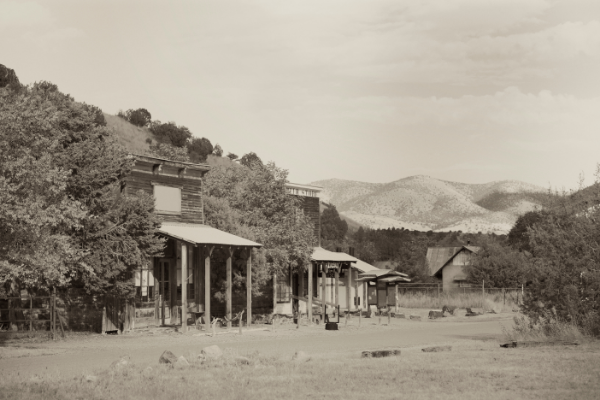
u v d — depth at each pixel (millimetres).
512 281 69312
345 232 134500
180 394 13039
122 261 29688
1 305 29891
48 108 25531
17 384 14359
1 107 24828
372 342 26641
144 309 32438
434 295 63625
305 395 12961
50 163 25422
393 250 116812
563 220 25984
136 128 107625
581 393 12906
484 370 15906
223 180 41812
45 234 24438
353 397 12711
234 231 37344
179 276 34781
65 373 16500
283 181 41656
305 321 40406
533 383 14031
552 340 23234
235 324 36594
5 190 22953
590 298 24406
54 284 27766
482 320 44312
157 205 34250
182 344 26016
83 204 29016
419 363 17500
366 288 52906
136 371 16328
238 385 14086
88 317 30906
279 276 42719
